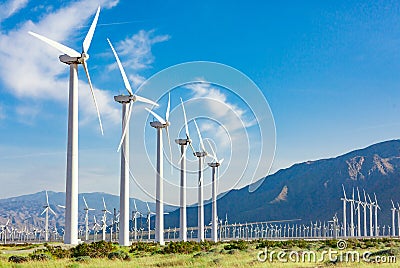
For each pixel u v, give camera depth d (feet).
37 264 131.23
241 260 146.30
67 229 196.44
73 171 198.08
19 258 147.84
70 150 199.41
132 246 234.17
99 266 129.90
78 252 168.66
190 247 204.33
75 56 202.59
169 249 196.24
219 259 148.87
